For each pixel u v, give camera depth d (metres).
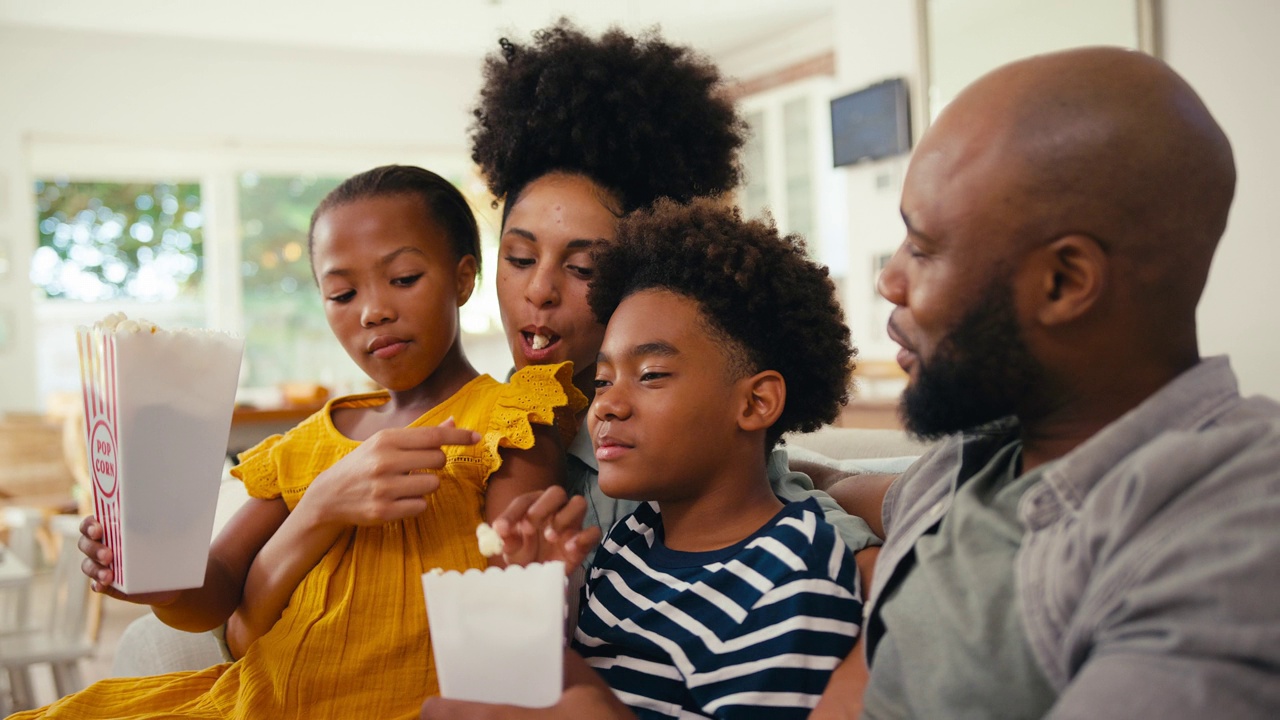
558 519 0.81
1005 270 0.64
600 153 1.16
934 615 0.68
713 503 0.90
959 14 4.29
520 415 0.98
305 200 6.78
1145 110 0.61
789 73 6.34
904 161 4.66
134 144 6.19
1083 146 0.61
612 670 0.87
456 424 1.01
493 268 3.52
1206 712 0.49
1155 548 0.56
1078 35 3.81
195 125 6.34
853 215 5.00
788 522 0.85
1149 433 0.63
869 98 4.71
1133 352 0.65
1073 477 0.63
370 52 6.77
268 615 0.95
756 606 0.81
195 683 1.02
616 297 1.00
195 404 0.76
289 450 1.06
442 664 0.66
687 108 1.22
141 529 0.76
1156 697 0.51
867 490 1.01
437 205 1.05
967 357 0.67
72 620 2.26
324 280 1.02
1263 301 3.54
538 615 0.66
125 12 5.61
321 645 0.91
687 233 0.92
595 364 1.15
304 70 6.61
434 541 0.95
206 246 6.58
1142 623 0.54
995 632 0.64
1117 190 0.61
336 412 1.12
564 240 1.10
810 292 0.94
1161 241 0.61
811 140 6.00
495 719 0.65
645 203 1.19
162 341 0.74
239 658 1.02
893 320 0.73
